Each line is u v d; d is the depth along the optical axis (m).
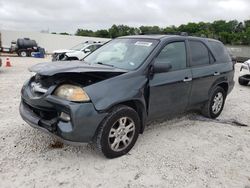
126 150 4.11
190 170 3.82
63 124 3.53
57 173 3.56
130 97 3.92
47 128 3.64
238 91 10.03
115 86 3.81
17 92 7.89
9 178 3.39
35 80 4.06
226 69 6.06
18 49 26.84
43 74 3.62
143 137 4.82
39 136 4.55
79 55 16.52
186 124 5.63
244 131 5.50
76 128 3.48
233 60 6.65
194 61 5.27
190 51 5.21
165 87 4.54
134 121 4.10
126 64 4.41
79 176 3.53
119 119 3.88
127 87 3.93
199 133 5.20
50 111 3.68
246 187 3.52
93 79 3.72
